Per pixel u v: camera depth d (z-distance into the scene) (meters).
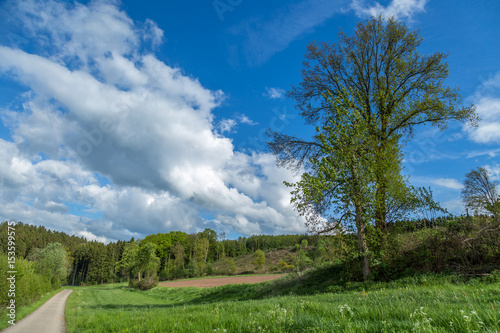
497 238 13.25
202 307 11.34
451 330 3.32
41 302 27.27
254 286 28.45
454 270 13.24
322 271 22.61
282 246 144.00
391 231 17.55
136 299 38.81
